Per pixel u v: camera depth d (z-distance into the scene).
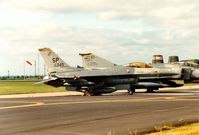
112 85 47.22
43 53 49.75
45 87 73.81
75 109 23.80
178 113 20.09
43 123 16.83
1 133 14.11
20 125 16.31
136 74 46.78
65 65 49.31
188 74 47.34
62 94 48.84
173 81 51.72
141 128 14.57
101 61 50.09
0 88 66.06
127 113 20.56
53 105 27.52
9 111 23.23
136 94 44.69
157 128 14.34
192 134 12.70
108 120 17.42
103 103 28.67
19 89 63.06
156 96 37.78
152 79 47.94
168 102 28.39
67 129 14.70
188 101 29.30
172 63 48.75
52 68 49.41
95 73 46.88
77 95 45.72
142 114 19.86
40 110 23.58
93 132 13.78
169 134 12.88
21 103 30.17
